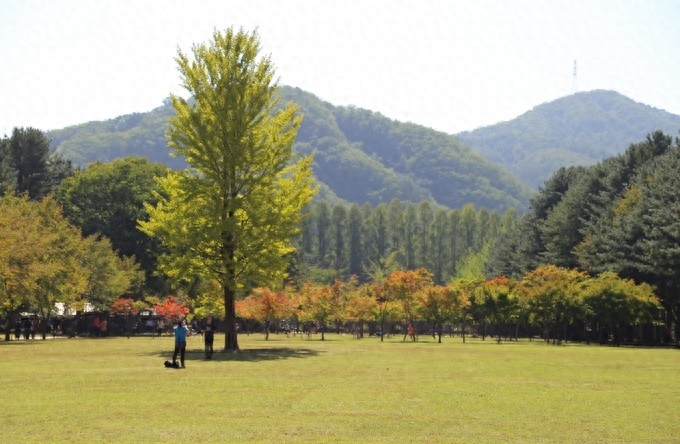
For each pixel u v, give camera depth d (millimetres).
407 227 188750
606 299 66688
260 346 51844
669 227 62656
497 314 71312
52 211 73562
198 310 77375
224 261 44219
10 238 53188
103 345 50312
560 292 69250
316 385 24125
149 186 95125
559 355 44594
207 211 43750
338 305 77250
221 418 16922
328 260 189875
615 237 73000
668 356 44656
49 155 116750
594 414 18500
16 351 42094
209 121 44000
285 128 45812
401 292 72562
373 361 36094
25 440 14125
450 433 15414
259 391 22234
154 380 25172
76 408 18312
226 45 44219
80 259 73000
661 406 20125
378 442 14273
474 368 32562
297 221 45750
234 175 44281
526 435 15359
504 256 122188
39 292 61250
